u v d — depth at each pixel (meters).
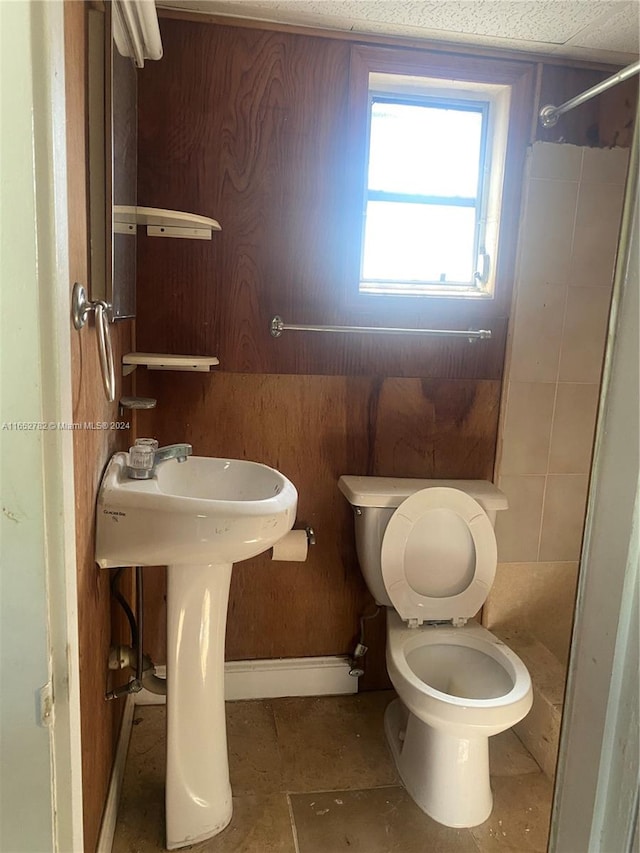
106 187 1.15
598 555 0.64
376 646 2.21
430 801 1.68
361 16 1.75
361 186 1.94
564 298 2.10
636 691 0.60
